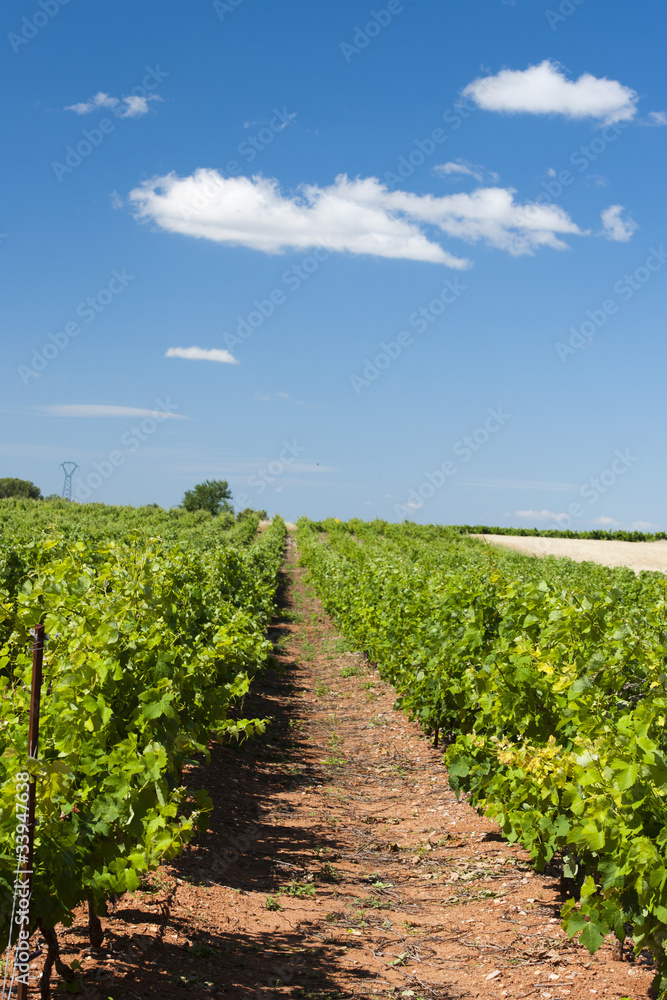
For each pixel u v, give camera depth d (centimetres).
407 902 510
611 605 481
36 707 285
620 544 5028
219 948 398
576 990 369
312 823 671
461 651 716
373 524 5484
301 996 356
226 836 595
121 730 380
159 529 3684
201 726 557
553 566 2438
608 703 437
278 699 1209
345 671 1463
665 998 325
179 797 360
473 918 475
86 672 352
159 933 395
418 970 403
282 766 850
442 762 872
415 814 718
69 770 296
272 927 443
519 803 452
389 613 1167
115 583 561
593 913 341
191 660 552
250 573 1502
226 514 5556
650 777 329
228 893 481
